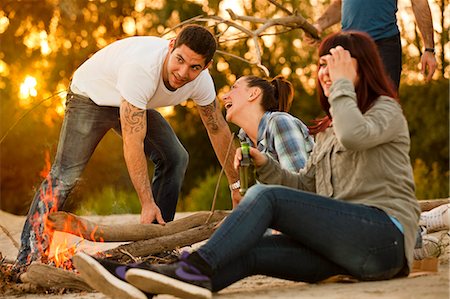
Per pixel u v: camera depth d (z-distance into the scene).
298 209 4.64
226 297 4.71
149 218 6.01
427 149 18.27
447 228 6.28
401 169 4.83
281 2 19.19
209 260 4.50
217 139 6.76
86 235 5.81
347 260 4.71
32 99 17.86
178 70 6.04
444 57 16.53
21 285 5.59
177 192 6.79
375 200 4.78
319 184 5.00
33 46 18.44
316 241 4.68
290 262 4.76
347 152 4.88
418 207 4.87
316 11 19.23
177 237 5.93
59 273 5.44
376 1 6.89
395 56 6.94
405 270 4.90
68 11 17.84
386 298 4.40
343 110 4.67
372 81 4.86
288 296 4.62
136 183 6.06
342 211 4.67
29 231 6.24
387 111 4.79
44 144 17.38
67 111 6.57
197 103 6.66
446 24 16.09
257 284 5.48
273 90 6.53
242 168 5.21
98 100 6.41
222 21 7.13
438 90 18.02
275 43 19.89
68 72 18.39
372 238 4.68
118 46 6.39
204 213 6.08
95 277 4.59
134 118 6.06
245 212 4.58
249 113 6.48
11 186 17.34
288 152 6.11
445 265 5.81
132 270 4.48
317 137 5.18
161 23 19.28
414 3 7.30
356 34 4.93
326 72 4.91
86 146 6.55
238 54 19.80
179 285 4.46
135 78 6.05
